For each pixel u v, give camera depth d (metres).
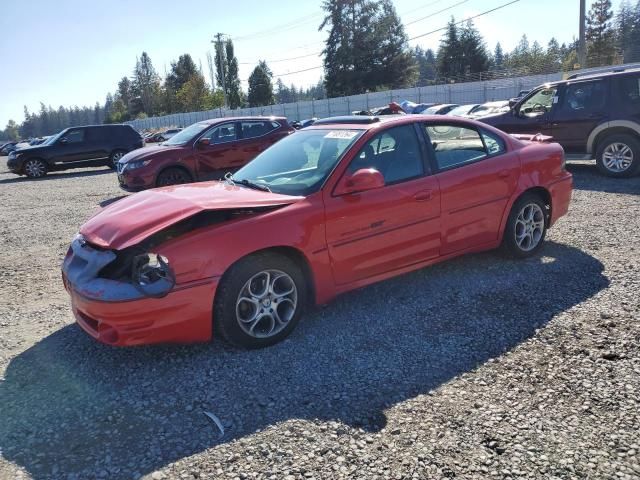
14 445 2.76
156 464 2.56
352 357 3.55
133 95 109.12
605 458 2.46
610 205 7.56
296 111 54.00
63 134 18.45
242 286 3.55
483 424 2.76
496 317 4.04
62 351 3.87
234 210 3.59
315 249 3.82
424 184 4.38
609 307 4.08
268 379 3.31
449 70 71.50
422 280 4.92
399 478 2.40
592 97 9.62
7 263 6.54
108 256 3.43
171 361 3.60
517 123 10.53
